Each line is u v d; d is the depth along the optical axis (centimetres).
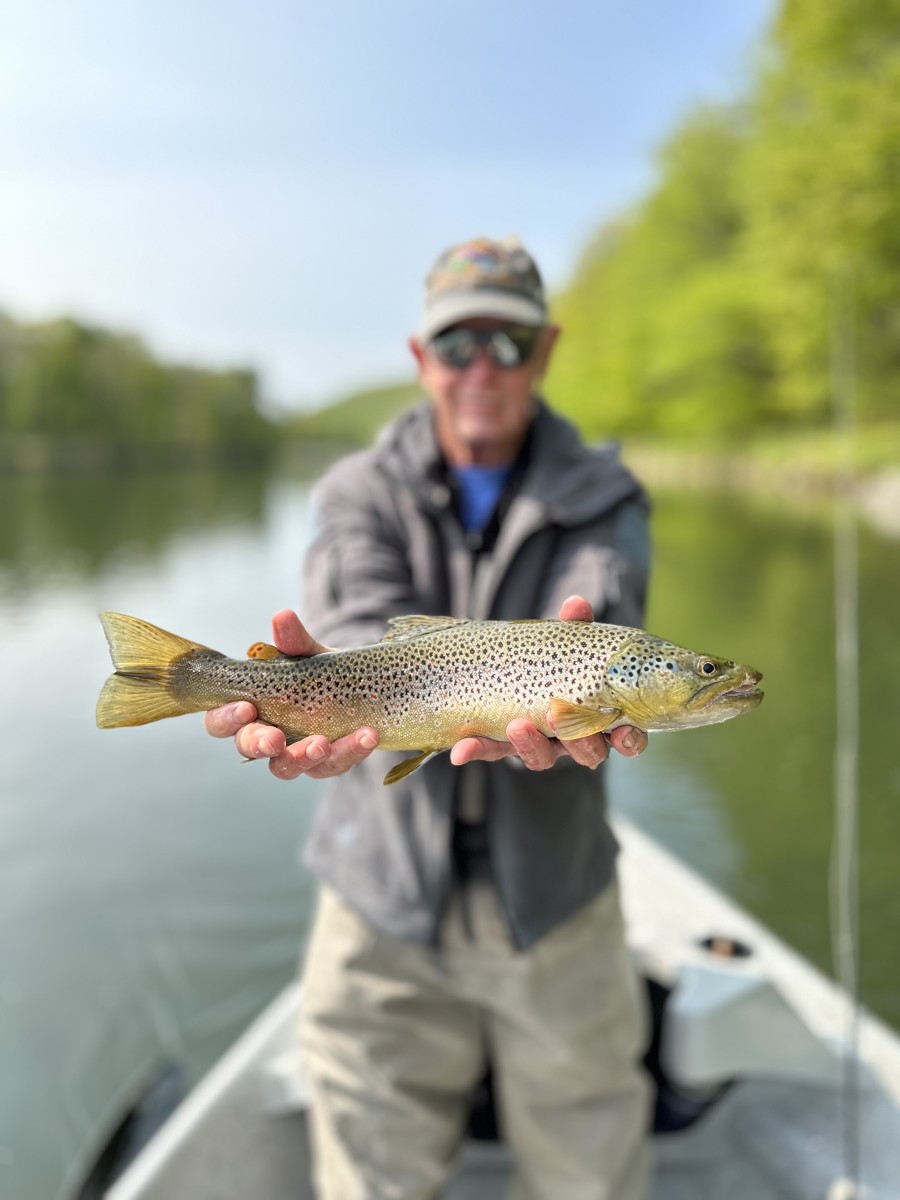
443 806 99
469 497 114
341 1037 105
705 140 1977
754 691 86
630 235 2294
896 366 1271
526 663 86
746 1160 129
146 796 312
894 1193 117
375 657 87
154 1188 108
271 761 79
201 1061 197
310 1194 123
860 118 1142
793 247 1257
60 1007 213
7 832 287
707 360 1730
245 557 913
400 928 99
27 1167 174
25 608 640
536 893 98
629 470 108
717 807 300
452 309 106
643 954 146
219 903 250
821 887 252
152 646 85
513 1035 103
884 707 389
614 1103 104
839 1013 145
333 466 120
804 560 756
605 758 82
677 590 648
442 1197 128
